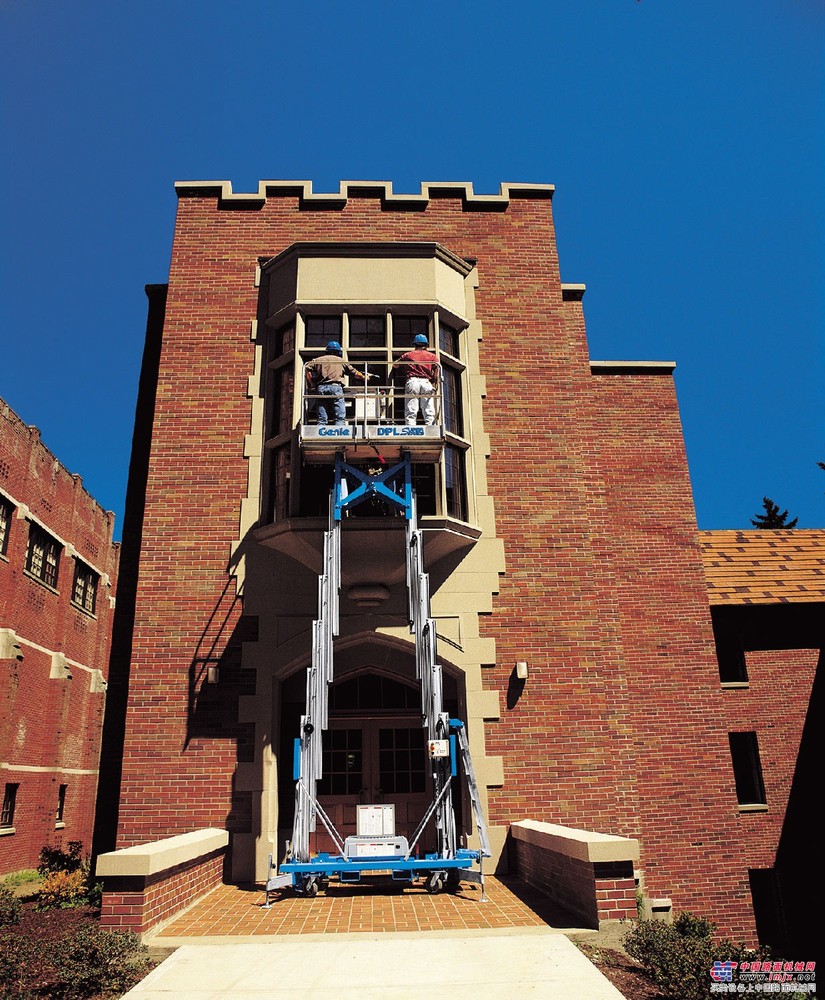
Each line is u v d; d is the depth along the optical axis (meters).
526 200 13.98
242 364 12.65
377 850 9.26
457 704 11.74
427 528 11.12
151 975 6.19
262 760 10.78
